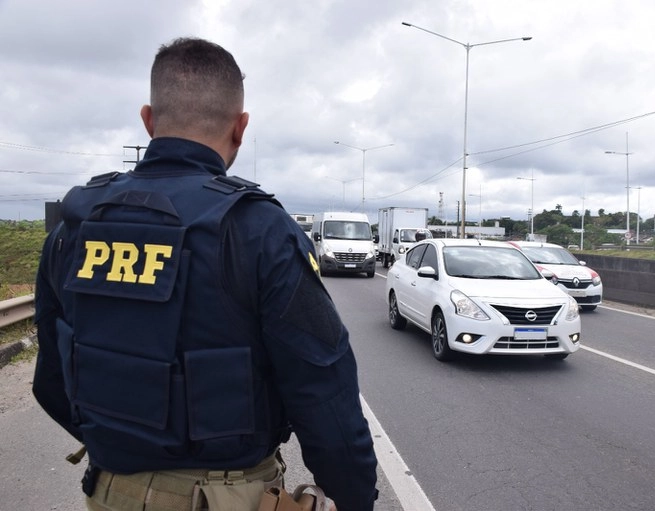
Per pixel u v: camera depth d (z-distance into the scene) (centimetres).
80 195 154
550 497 379
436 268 854
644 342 937
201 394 129
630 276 1516
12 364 719
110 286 134
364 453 138
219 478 136
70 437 479
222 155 159
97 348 136
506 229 11362
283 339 131
